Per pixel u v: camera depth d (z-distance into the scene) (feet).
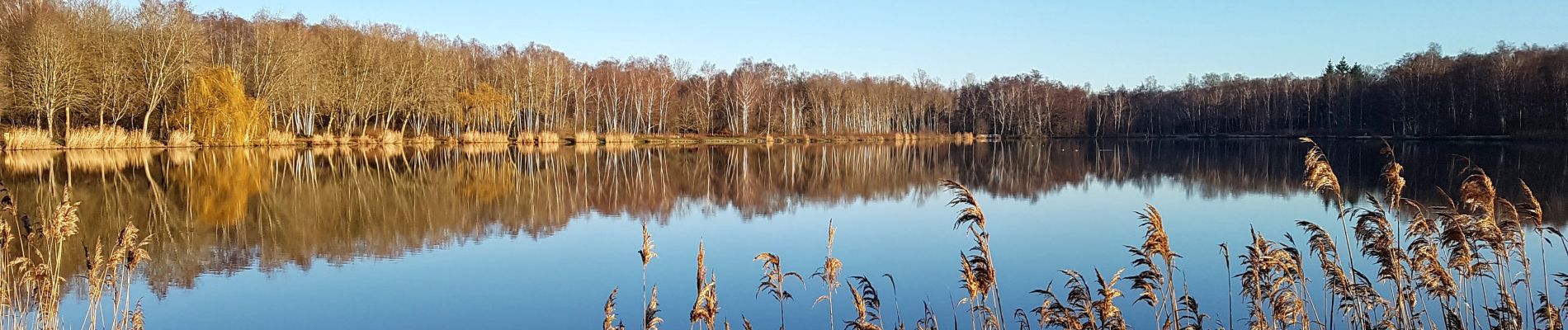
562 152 150.10
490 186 78.89
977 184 85.40
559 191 75.41
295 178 85.51
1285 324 20.75
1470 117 187.93
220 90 131.95
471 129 191.83
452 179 87.20
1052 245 44.14
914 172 103.14
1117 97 303.27
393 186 78.07
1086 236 47.24
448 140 178.50
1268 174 93.66
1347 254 37.68
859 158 136.87
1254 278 20.33
